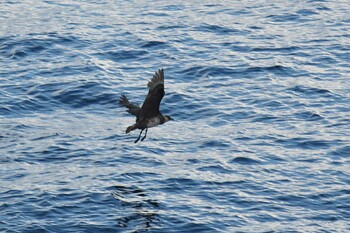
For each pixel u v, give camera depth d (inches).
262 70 2127.2
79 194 1505.9
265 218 1438.2
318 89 2010.3
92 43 2305.6
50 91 1994.3
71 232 1379.2
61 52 2241.6
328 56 2218.3
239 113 1892.2
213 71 2122.3
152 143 1739.7
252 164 1641.2
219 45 2300.7
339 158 1670.8
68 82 2043.6
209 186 1547.7
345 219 1443.2
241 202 1491.1
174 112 1899.6
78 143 1739.7
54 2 2677.2
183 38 2348.7
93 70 2119.8
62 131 1803.6
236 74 2108.8
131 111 960.9
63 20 2491.4
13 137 1766.7
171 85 2039.9
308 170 1616.6
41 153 1686.8
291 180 1577.3
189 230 1391.5
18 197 1492.4
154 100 951.6
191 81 2074.3
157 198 1499.8
